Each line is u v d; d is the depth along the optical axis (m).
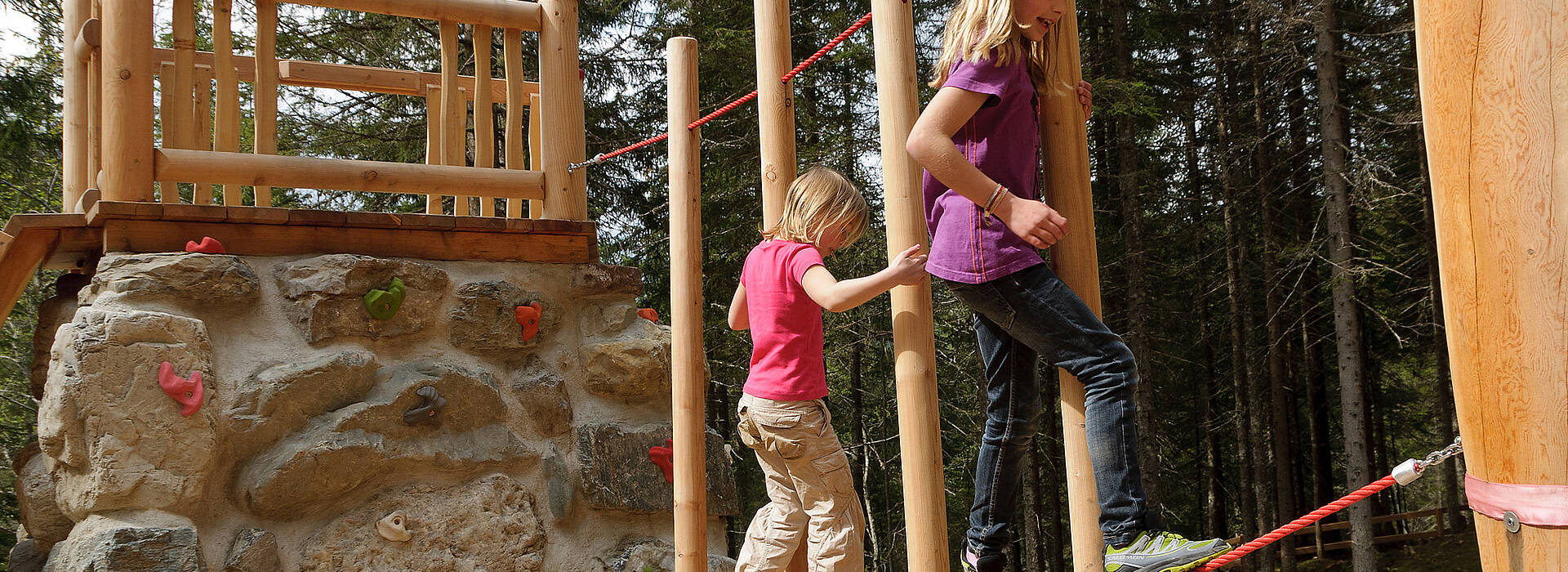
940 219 2.14
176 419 3.23
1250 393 15.62
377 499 3.56
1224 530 19.11
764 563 2.80
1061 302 1.95
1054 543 15.61
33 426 11.67
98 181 3.83
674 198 2.99
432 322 3.89
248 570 3.27
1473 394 1.25
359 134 12.48
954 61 2.05
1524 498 1.19
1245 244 15.10
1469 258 1.23
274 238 3.77
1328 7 12.13
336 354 3.62
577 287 4.28
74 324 3.21
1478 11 1.20
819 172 2.75
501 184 4.23
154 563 3.07
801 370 2.70
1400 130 12.77
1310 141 14.41
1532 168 1.16
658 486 4.06
